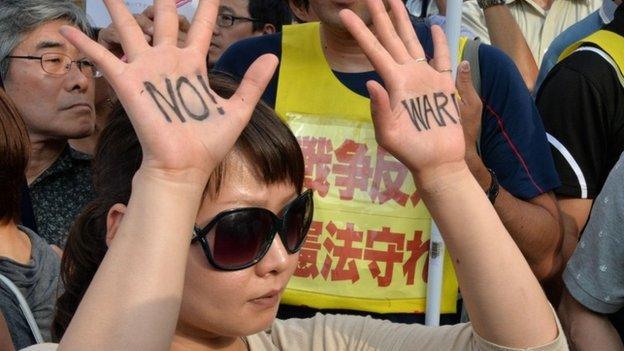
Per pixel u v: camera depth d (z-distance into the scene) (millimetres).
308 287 2328
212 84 1506
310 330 1716
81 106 3010
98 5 3506
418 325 1706
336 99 2365
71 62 2994
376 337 1688
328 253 2318
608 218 2303
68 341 1160
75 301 1606
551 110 2766
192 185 1220
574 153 2719
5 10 2959
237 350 1569
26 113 2975
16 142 2141
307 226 1520
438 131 1468
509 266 1471
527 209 2400
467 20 4316
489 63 2443
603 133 2721
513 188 2436
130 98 1216
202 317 1430
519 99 2438
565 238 2639
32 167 3029
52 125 2973
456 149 1474
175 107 1231
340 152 2336
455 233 1474
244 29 4031
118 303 1168
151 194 1203
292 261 1484
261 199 1431
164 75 1239
